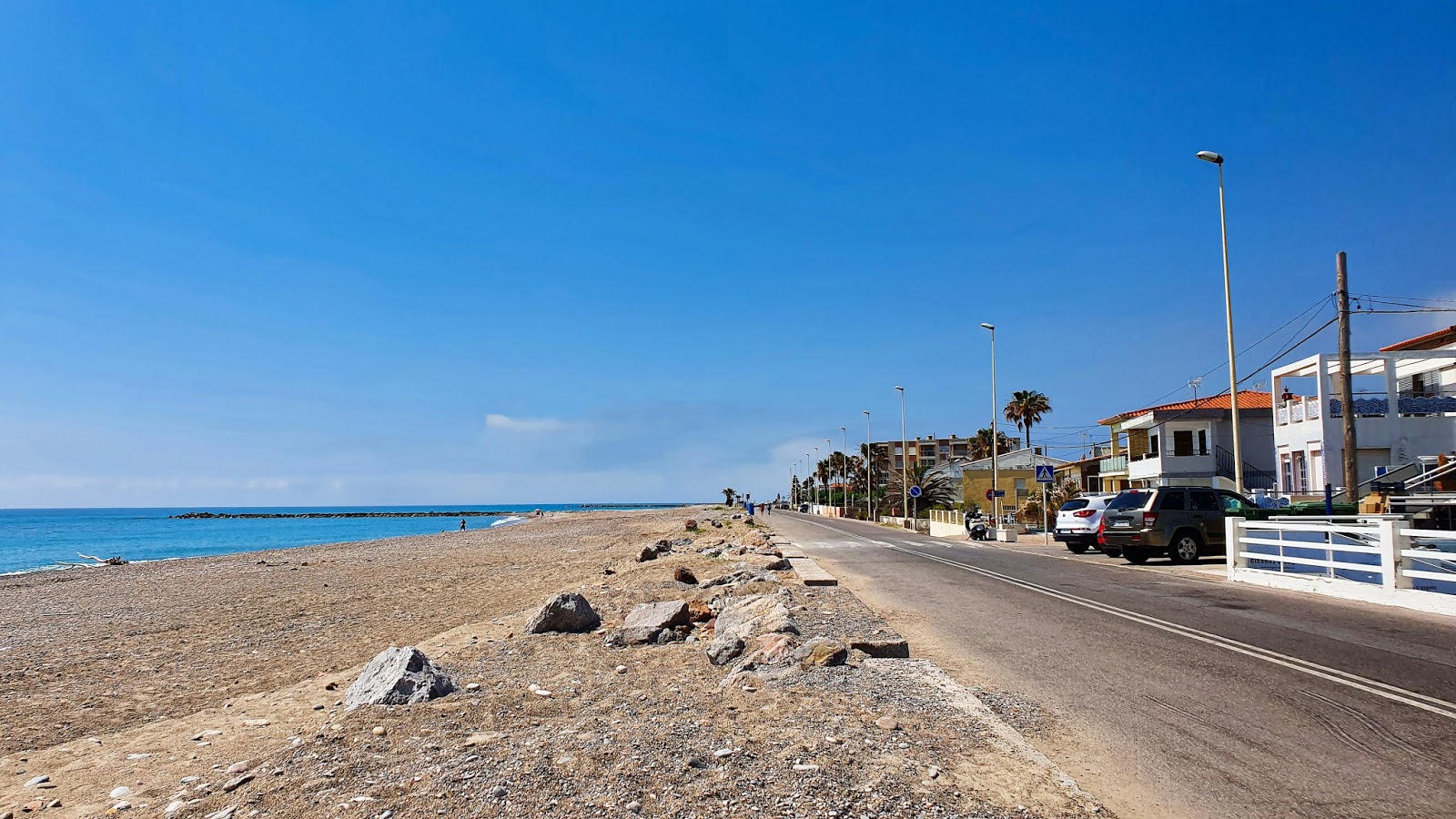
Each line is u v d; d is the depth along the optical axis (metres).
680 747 5.71
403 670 8.55
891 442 152.38
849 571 20.72
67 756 8.44
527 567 33.22
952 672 8.54
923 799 4.82
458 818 4.68
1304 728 6.38
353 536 94.38
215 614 21.23
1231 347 25.09
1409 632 10.59
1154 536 21.64
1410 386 40.03
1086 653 9.42
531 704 7.92
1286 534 19.42
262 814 5.01
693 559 27.30
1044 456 75.44
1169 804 4.91
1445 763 5.56
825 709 6.68
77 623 20.45
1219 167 25.64
